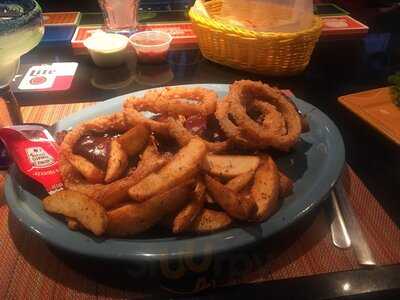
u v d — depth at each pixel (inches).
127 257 9.3
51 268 10.3
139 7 26.0
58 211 10.2
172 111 13.8
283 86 18.7
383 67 20.3
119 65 20.2
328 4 27.3
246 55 18.9
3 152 13.4
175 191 9.8
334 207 11.9
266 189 10.5
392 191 12.9
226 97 14.0
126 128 13.2
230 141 12.4
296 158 13.0
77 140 12.5
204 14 19.9
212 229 10.0
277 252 10.6
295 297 9.6
